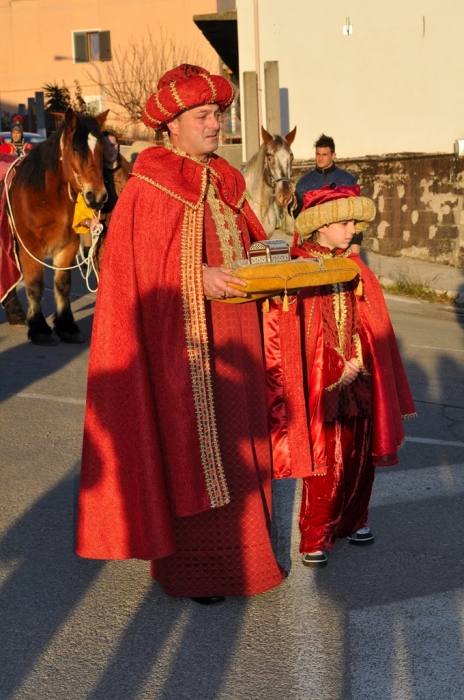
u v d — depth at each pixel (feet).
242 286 11.91
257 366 13.14
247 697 10.91
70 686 11.19
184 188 12.44
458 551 15.12
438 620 12.71
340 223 14.05
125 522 12.75
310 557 14.38
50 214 29.14
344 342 13.97
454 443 21.12
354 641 12.15
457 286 44.98
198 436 12.43
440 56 52.44
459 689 11.03
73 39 120.47
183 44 117.50
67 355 28.99
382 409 14.11
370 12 52.42
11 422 22.09
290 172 34.12
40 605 13.26
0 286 30.40
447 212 52.08
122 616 12.91
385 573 14.24
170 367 12.35
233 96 12.73
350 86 53.16
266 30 53.01
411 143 53.36
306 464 13.78
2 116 123.34
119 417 12.55
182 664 11.66
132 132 110.11
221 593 13.15
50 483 18.16
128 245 12.39
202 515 12.92
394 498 17.62
